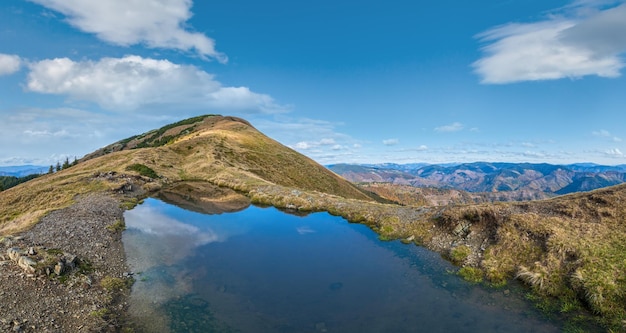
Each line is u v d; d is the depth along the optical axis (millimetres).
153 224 31953
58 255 18156
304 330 13898
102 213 32969
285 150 120438
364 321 14734
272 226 32531
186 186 59438
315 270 21031
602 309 14875
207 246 25734
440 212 29000
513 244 21562
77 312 14266
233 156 89812
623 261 16859
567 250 18875
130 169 64875
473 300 16953
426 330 14008
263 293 17484
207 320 14562
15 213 40375
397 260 23000
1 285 14883
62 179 56094
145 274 19625
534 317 15156
